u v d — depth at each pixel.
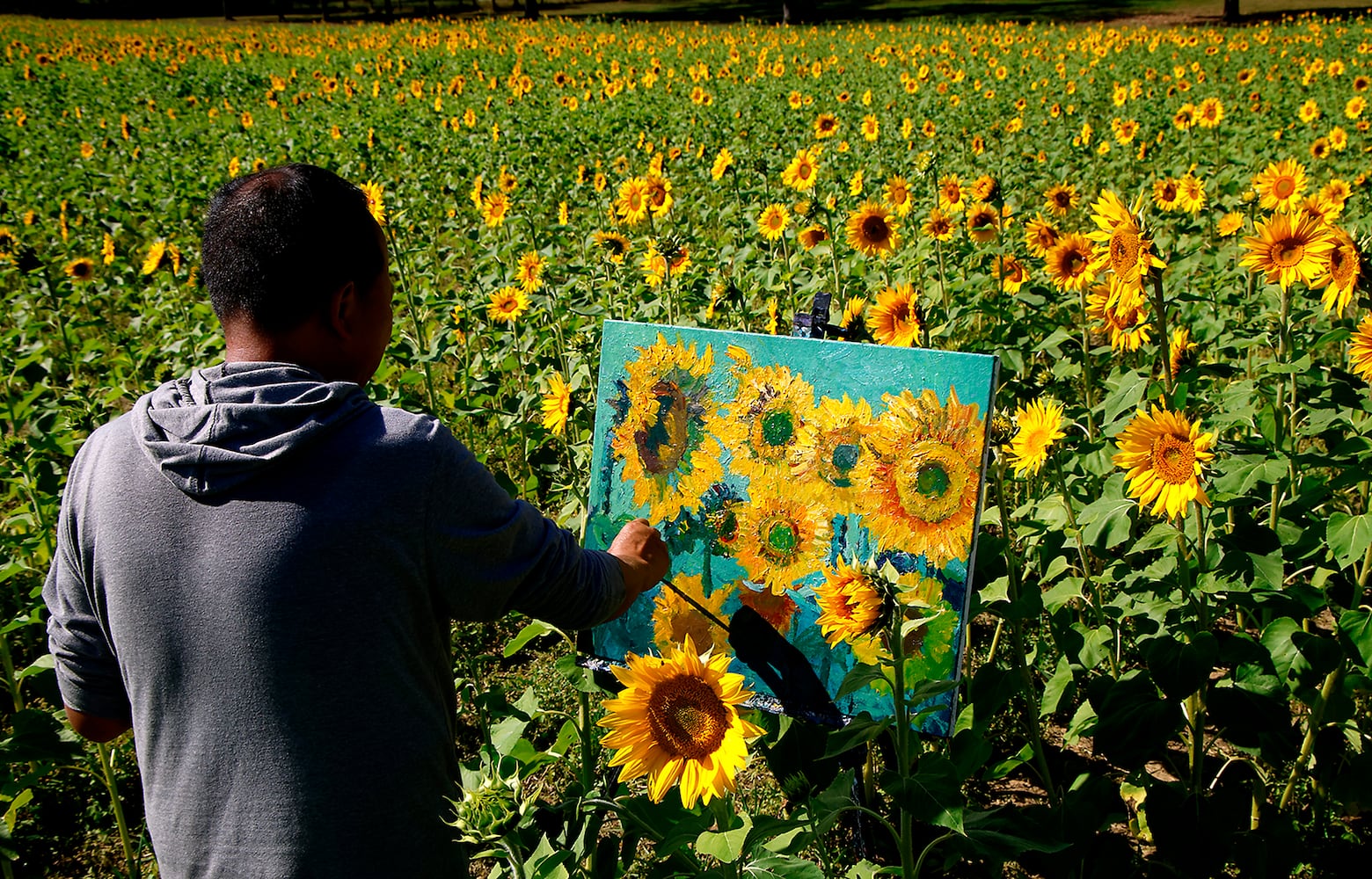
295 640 1.46
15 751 2.59
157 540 1.50
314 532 1.46
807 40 34.50
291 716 1.47
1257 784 2.73
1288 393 3.49
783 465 2.35
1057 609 2.82
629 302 5.96
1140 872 2.68
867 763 2.81
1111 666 3.16
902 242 7.28
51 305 7.24
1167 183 6.86
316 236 1.55
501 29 41.16
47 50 34.53
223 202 1.60
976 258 6.14
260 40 39.62
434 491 1.53
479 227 9.51
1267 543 2.54
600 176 9.95
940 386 2.18
